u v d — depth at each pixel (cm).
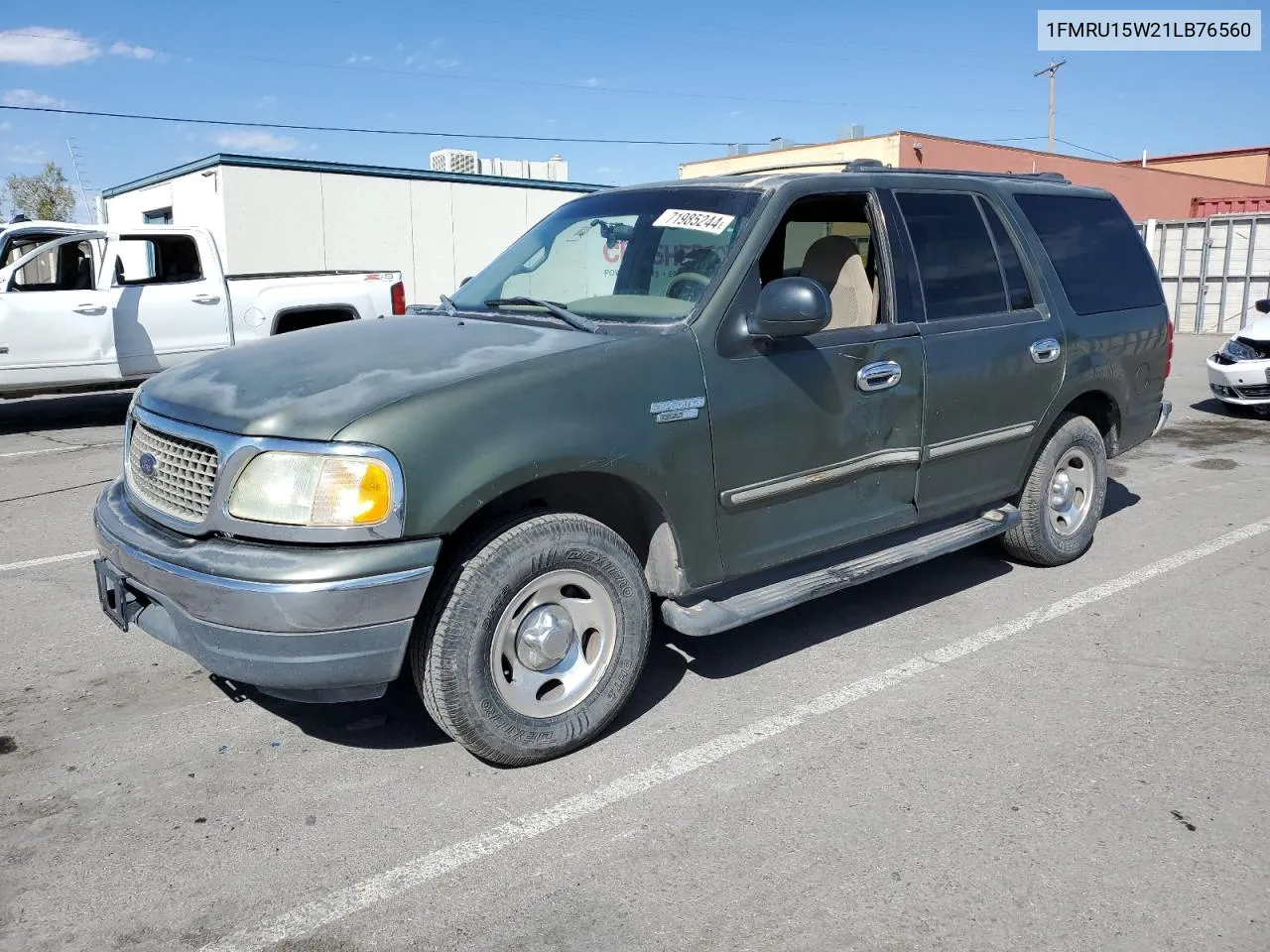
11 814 318
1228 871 285
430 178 2094
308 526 292
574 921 266
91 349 1018
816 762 347
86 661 436
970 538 472
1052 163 3309
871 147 2905
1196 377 1427
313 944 258
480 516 334
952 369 448
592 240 435
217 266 1089
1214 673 419
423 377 320
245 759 352
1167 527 642
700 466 362
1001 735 366
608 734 367
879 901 272
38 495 743
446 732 330
